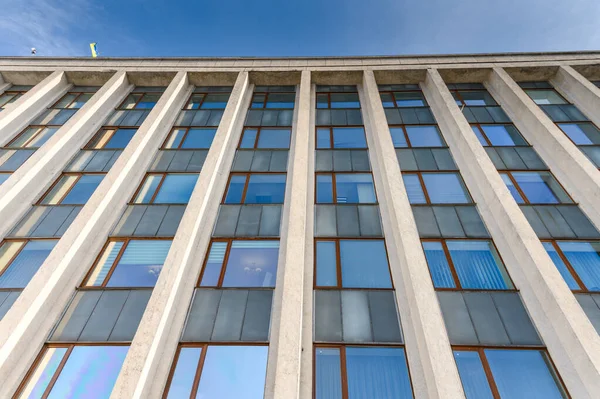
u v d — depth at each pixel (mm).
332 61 17844
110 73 17469
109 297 8672
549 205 10742
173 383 7121
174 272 8430
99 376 7254
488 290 8617
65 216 10930
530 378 7066
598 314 7945
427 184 11875
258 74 17438
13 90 17438
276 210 11117
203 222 10445
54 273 8453
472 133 12680
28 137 14250
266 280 9117
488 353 7469
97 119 15031
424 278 8234
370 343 7758
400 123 14773
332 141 14117
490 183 10594
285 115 15742
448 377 6469
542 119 13062
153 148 13641
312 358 7488
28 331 7551
